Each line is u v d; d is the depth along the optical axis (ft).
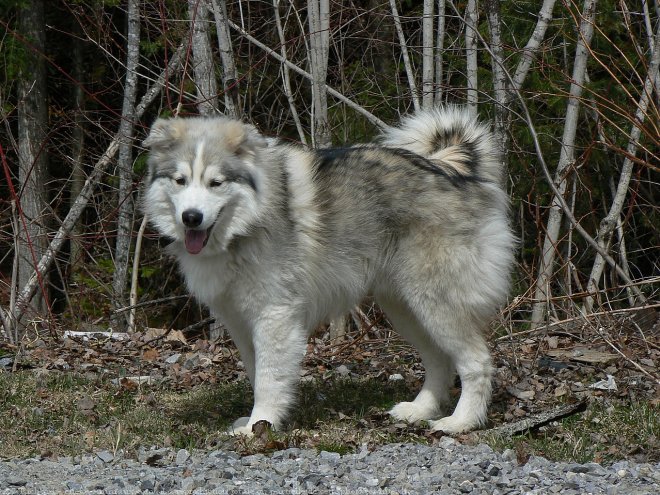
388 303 24.38
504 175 32.96
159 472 18.07
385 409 24.98
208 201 20.39
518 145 38.99
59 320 40.60
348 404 25.61
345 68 45.32
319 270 22.52
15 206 39.09
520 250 44.29
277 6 37.17
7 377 27.37
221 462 18.92
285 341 21.95
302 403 25.52
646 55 40.68
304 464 18.79
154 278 53.57
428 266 22.52
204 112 36.32
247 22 45.60
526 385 26.23
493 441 21.20
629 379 26.76
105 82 57.88
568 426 22.52
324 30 34.50
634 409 23.53
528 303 35.40
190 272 21.94
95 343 33.22
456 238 22.50
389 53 46.29
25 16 51.01
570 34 40.50
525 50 33.06
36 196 48.52
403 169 22.84
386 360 31.14
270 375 21.99
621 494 16.22
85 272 50.37
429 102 36.35
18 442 21.81
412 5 50.03
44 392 25.94
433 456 19.44
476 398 22.95
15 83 54.39
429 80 36.40
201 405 25.43
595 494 16.28
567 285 35.32
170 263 51.03
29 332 35.40
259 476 17.84
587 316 30.83
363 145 23.98
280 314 21.85
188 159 20.66
